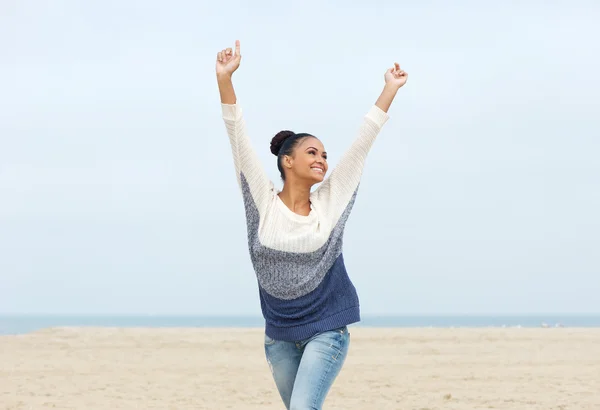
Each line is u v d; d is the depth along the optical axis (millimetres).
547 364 13070
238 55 3965
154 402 8781
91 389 9891
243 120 3982
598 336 20703
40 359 14039
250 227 3945
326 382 3791
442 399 8914
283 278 3852
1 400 8805
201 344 17938
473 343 18031
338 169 4102
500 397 9008
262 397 9297
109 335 21250
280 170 4094
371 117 4117
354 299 3951
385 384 10391
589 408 8141
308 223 3889
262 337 20688
